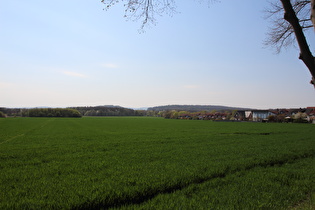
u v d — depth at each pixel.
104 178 9.59
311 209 6.14
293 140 24.39
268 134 32.69
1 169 11.50
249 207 6.49
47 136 30.58
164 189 8.21
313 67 3.53
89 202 6.78
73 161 13.59
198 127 52.12
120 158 14.57
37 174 10.34
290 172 10.54
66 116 143.75
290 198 7.16
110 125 61.94
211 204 6.66
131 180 9.02
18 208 6.33
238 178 9.55
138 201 7.39
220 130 41.62
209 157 14.68
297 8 5.56
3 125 54.75
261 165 12.48
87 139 27.16
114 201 7.13
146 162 13.20
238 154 15.71
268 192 7.78
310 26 5.25
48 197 7.18
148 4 5.01
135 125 62.41
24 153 16.53
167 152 16.95
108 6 4.80
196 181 9.30
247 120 87.25
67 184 8.66
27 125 56.44
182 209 6.31
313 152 16.20
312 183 8.74
